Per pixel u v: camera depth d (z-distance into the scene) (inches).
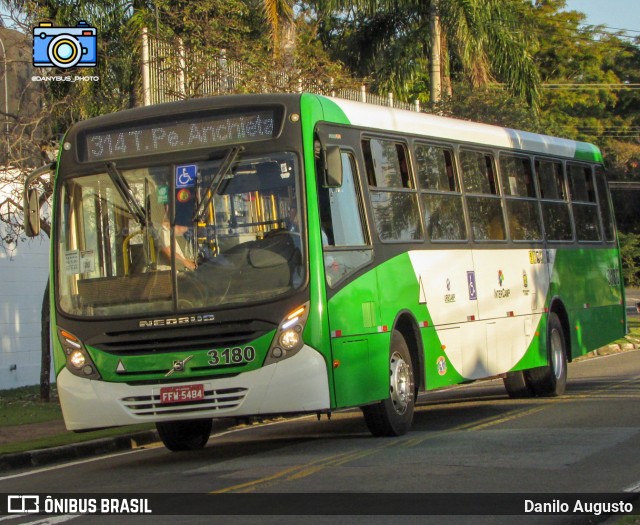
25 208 490.6
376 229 488.4
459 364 553.3
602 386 717.3
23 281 890.7
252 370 430.6
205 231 445.4
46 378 765.3
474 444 451.8
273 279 435.2
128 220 454.3
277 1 967.0
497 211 619.5
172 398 436.8
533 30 1441.9
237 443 535.8
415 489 351.6
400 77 1327.5
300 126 446.6
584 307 729.0
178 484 393.7
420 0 1304.1
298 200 439.8
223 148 450.0
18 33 823.1
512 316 618.8
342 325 447.2
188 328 437.7
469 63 1254.9
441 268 543.2
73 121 772.0
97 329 448.8
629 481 359.3
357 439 495.8
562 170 723.4
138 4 912.9
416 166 538.6
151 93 813.2
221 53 840.3
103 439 554.3
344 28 1364.4
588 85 2449.6
